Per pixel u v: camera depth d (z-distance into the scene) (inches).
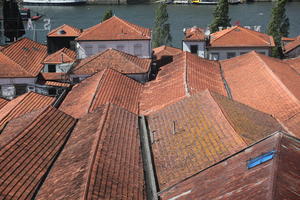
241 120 1380.4
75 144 1360.7
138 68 2230.6
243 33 3038.9
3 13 3292.3
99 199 1021.8
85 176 1100.5
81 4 7135.8
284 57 3329.2
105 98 1843.0
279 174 896.3
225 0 4072.3
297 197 834.2
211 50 2992.1
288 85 1833.2
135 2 7165.4
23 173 1202.0
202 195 960.3
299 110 1589.6
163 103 1755.7
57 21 5895.7
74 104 1884.8
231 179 964.6
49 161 1295.5
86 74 2245.3
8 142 1300.4
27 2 7086.6
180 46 4594.0
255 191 863.7
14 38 3238.2
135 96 1972.2
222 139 1245.7
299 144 1069.8
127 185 1123.3
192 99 1562.5
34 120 1460.4
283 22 3981.3
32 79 2247.8
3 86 2249.0
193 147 1263.5
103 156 1212.5
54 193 1099.9
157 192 1090.1
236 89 1980.8
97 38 2559.1
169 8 6673.2
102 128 1371.8
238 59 2370.8
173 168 1200.2
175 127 1409.9
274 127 1453.0
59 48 2874.0
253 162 978.1
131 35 2576.3
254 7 6540.4
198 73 2106.3
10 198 1096.2
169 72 2186.3
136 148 1330.0
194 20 5753.0
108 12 4065.0
